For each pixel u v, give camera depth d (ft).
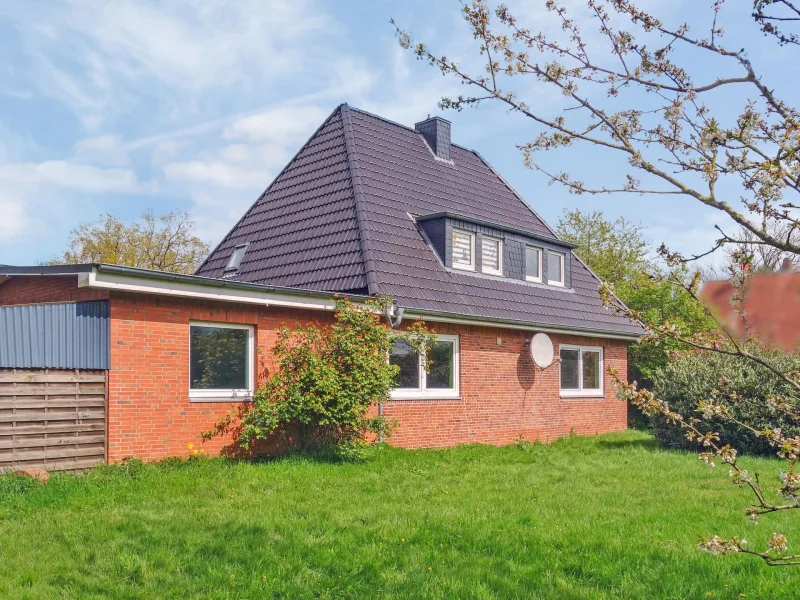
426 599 19.43
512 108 12.83
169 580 20.42
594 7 12.32
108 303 35.29
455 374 52.90
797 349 9.20
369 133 65.46
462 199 66.23
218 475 33.99
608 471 41.27
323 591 19.98
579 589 20.38
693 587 20.30
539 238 64.13
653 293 67.41
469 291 55.06
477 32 12.73
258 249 61.00
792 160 9.93
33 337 32.48
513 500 31.94
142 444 35.94
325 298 43.42
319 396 40.55
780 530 26.73
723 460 11.62
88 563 21.56
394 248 53.06
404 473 38.17
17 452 31.37
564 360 63.41
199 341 39.17
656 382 54.95
